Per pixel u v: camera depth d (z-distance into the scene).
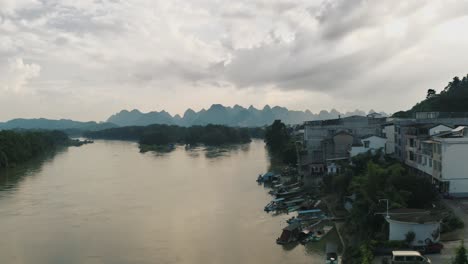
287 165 154.75
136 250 66.81
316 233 70.81
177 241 70.75
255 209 91.50
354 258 53.47
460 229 57.44
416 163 86.81
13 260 63.59
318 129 127.50
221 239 71.38
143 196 108.56
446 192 73.06
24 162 192.62
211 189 116.50
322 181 100.94
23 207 97.31
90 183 130.62
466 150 72.75
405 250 50.25
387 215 55.62
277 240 68.88
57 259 63.72
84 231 77.56
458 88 174.88
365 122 127.75
